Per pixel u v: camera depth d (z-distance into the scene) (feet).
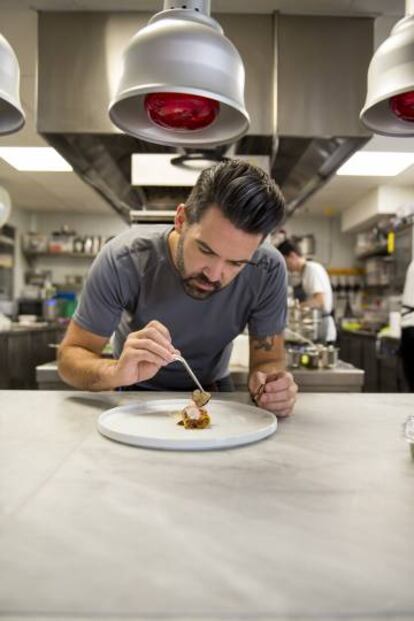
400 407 3.51
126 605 1.14
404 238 15.26
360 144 7.11
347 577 1.28
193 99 3.05
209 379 4.64
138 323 4.22
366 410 3.41
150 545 1.44
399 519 1.66
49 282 20.70
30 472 2.05
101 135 6.98
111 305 3.99
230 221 2.82
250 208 2.77
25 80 8.43
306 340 7.88
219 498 1.82
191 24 2.71
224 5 6.62
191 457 2.31
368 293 21.09
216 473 2.09
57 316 18.90
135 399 3.55
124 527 1.56
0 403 3.39
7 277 19.08
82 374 3.65
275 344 4.36
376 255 19.38
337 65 6.90
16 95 2.87
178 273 3.82
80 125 6.79
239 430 2.74
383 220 17.46
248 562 1.35
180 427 2.79
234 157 8.10
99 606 1.13
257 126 6.93
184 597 1.17
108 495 1.82
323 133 6.90
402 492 1.91
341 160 7.69
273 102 6.91
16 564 1.32
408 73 2.87
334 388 7.08
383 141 11.61
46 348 16.46
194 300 3.92
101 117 6.78
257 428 2.79
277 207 2.89
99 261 4.00
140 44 2.71
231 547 1.44
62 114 6.78
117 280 3.92
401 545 1.47
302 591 1.21
